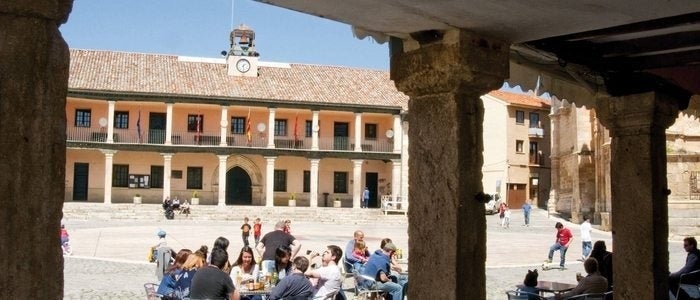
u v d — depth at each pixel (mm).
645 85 6539
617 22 4598
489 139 66188
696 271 10562
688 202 32688
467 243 4574
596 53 6090
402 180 59969
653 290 6418
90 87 53906
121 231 36062
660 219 6570
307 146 60750
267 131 59875
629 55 6160
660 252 6539
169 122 55969
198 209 52781
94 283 16688
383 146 61844
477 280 4621
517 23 4496
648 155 6535
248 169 59938
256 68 60438
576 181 46219
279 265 11445
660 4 4191
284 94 58438
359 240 15648
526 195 66312
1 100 2541
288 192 60625
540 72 6516
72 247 26750
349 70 64812
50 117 2648
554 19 4445
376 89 62312
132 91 54562
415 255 4750
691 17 4879
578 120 46062
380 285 11836
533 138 67438
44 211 2602
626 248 6625
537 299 9812
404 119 60250
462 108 4656
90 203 52562
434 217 4668
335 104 58625
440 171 4664
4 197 2521
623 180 6680
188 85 57062
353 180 60781
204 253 11453
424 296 4680
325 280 11133
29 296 2555
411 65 4797
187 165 58375
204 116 58969
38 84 2617
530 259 24703
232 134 59562
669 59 6086
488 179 65938
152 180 57719
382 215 54344
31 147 2586
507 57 4898
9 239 2521
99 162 56656
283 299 9430
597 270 9539
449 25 4516
